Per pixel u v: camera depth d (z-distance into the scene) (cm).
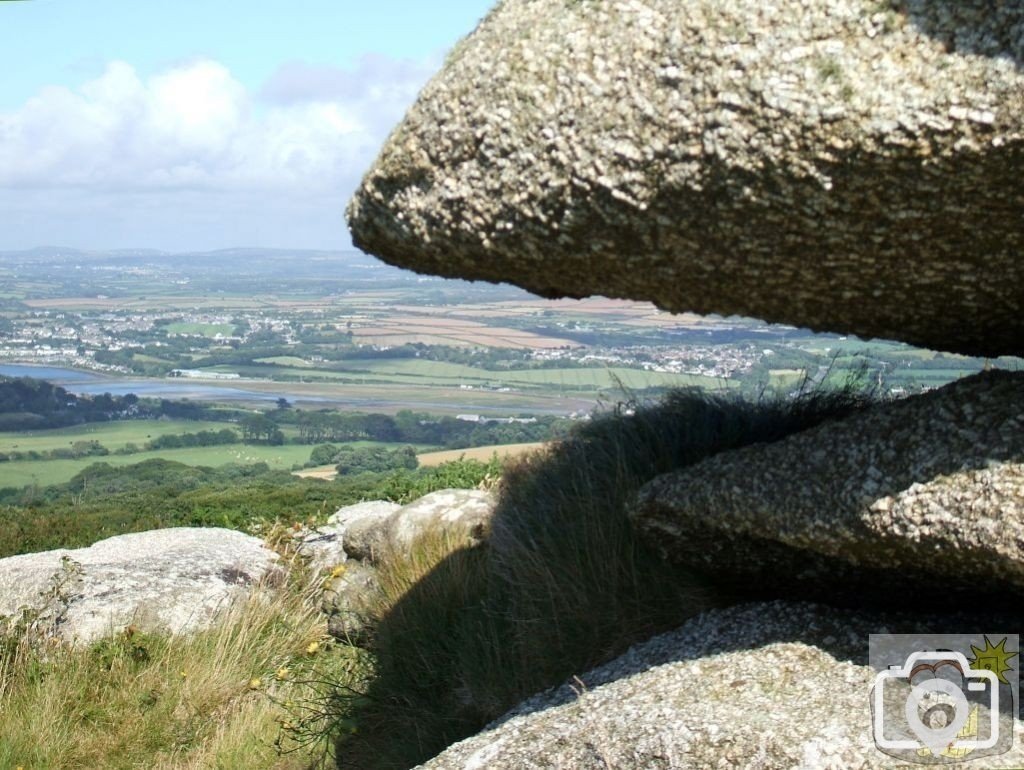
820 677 292
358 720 475
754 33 246
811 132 240
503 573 457
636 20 264
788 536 308
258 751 495
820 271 273
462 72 296
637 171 264
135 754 516
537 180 279
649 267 289
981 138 229
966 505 262
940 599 309
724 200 259
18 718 530
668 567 391
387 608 529
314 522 815
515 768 306
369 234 332
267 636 619
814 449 311
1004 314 286
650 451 455
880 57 237
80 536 1044
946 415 285
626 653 361
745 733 268
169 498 1593
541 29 282
